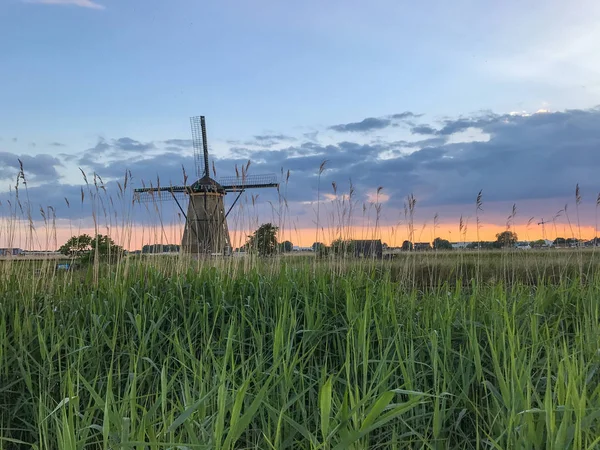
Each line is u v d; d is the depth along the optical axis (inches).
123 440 91.9
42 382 160.4
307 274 259.1
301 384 143.3
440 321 179.3
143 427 94.0
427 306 210.4
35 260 292.2
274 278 272.8
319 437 128.4
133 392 103.0
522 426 103.3
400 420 126.8
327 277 259.8
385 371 139.2
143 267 288.8
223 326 200.5
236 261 315.3
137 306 227.8
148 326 207.2
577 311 208.4
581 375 114.7
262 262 322.3
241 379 150.3
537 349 163.6
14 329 187.2
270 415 120.3
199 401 94.9
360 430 91.1
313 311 191.3
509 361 149.3
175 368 175.0
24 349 168.6
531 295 246.4
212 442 94.0
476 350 140.6
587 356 156.2
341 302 222.1
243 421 95.7
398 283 257.1
